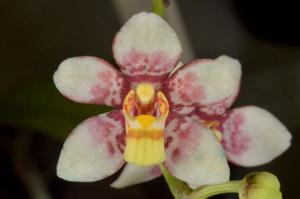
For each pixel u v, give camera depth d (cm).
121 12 21
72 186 22
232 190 16
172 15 21
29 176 22
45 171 22
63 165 16
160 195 22
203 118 17
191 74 16
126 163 18
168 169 16
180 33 21
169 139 16
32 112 19
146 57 16
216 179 16
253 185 16
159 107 16
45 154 22
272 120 17
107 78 16
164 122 16
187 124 16
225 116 17
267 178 16
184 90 16
